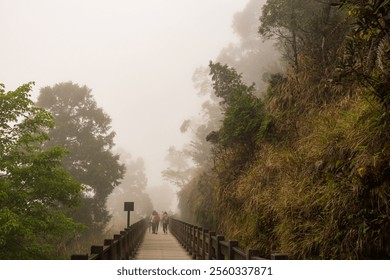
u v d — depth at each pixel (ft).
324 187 24.31
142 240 79.77
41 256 51.47
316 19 39.58
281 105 41.68
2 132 52.49
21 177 50.47
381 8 20.44
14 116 51.49
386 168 19.92
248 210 34.68
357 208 20.89
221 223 44.04
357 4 21.80
